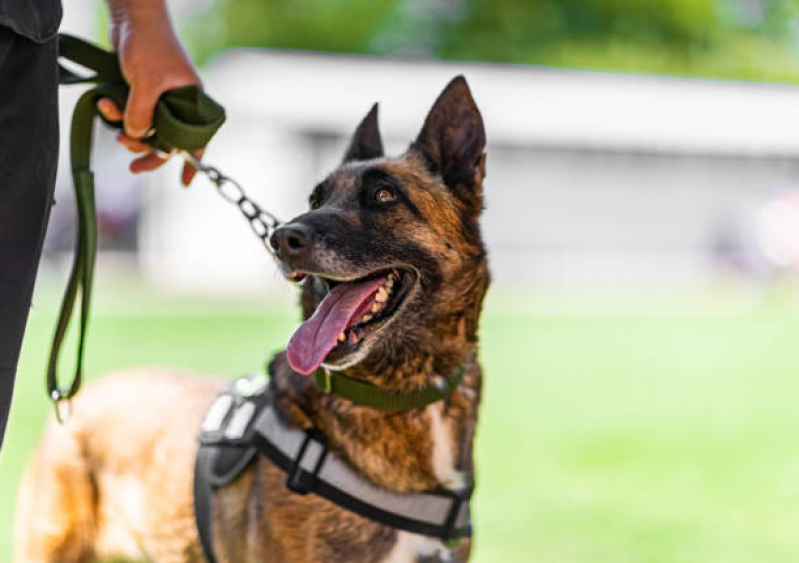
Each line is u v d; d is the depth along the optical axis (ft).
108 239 73.51
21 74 7.43
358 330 9.46
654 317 50.65
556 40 107.65
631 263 74.84
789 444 23.68
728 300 62.59
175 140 9.43
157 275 67.87
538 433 24.20
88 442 11.44
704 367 35.42
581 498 18.69
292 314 48.29
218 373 29.30
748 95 75.51
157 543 10.57
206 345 36.09
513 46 107.14
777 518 17.61
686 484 19.84
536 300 58.80
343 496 9.09
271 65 66.28
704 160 74.95
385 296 9.96
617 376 33.09
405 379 9.47
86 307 9.42
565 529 16.74
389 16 108.68
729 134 74.49
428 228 10.03
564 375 33.09
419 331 9.66
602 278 74.13
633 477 20.30
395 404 9.34
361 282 9.93
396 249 9.84
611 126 72.79
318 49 107.55
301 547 9.14
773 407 28.40
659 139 73.61
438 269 9.96
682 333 44.57
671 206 74.74
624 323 47.78
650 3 109.70
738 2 114.11
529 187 72.43
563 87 72.59
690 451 22.71
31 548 11.73
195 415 10.75
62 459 11.59
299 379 9.57
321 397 9.36
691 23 110.42
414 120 68.03
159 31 9.32
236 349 35.06
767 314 53.83
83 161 9.54
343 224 9.81
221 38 105.29
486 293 10.40
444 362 9.70
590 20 108.88
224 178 10.21
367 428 9.27
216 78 66.03
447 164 10.51
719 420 26.30
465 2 108.68
